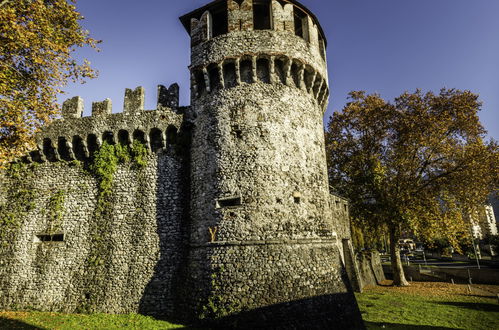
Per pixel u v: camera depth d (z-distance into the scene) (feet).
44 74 44.65
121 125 58.70
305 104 54.95
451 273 98.12
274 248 44.37
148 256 52.42
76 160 60.29
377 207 90.84
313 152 53.88
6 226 59.21
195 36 57.57
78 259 54.49
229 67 53.52
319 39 64.18
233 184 47.65
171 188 55.36
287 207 47.37
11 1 39.40
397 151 86.53
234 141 49.75
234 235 45.21
